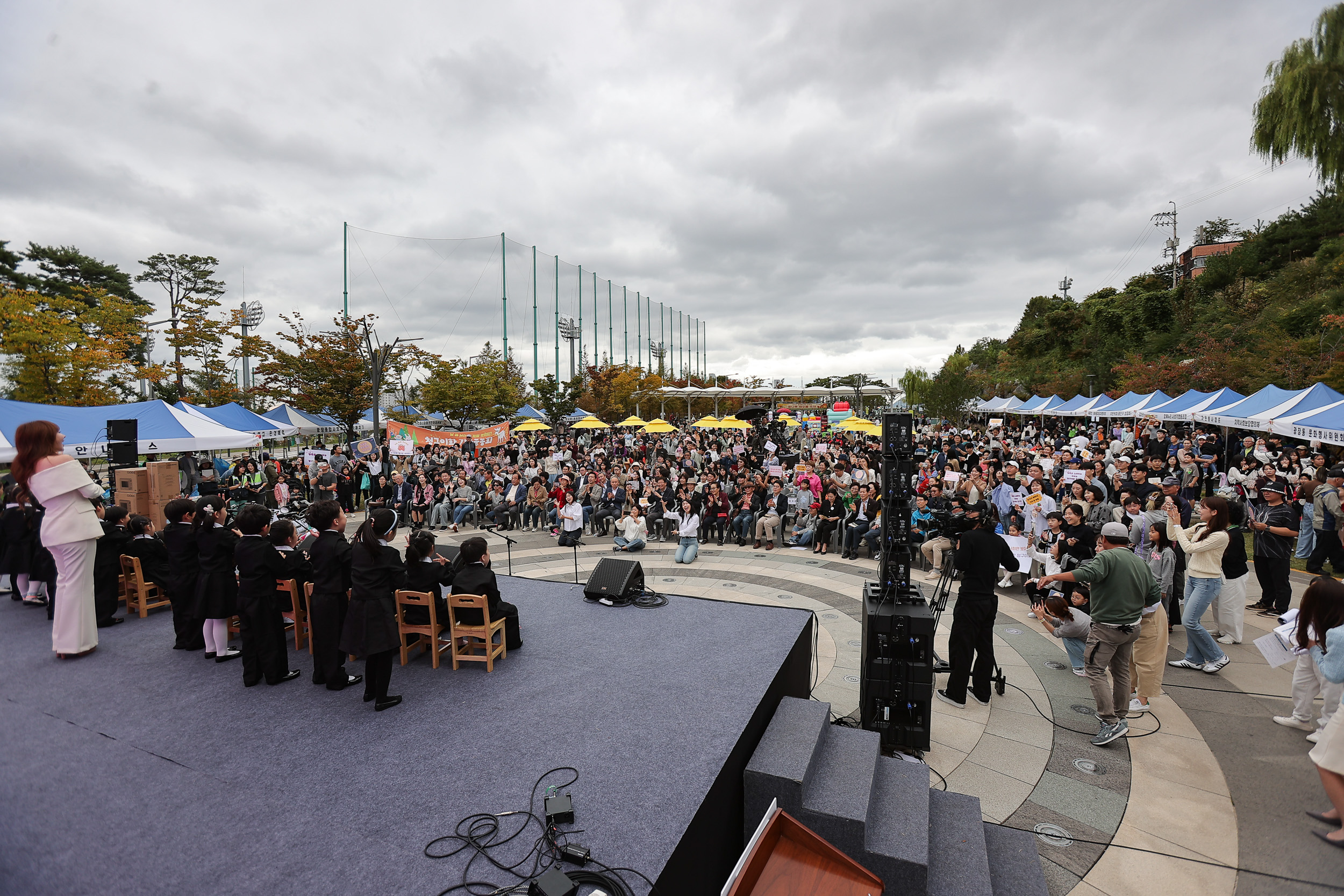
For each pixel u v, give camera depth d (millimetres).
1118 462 13922
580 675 4973
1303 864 3809
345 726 4184
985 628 5875
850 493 13953
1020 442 28469
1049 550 8711
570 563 12367
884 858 3426
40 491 5273
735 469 18719
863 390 39250
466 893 2682
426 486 17594
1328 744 3885
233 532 5441
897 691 5082
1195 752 5102
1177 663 6730
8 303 19891
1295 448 16703
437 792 3410
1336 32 17875
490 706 4438
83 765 3713
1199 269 58812
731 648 5508
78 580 5426
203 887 2707
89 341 22000
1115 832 4168
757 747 4023
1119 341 51281
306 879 2756
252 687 4832
